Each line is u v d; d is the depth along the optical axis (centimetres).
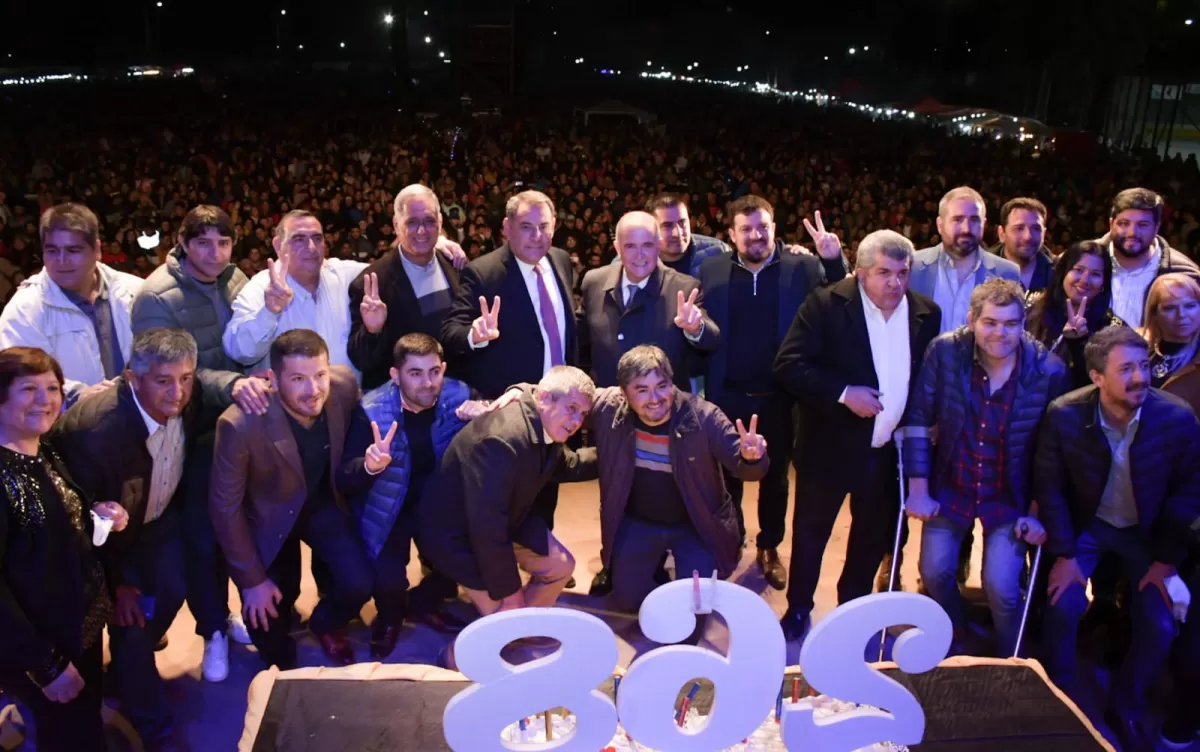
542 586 383
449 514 354
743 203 412
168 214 1113
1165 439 318
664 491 365
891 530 383
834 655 239
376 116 2188
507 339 397
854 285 360
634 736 235
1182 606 321
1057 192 1450
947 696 278
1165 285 354
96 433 297
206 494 345
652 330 400
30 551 261
